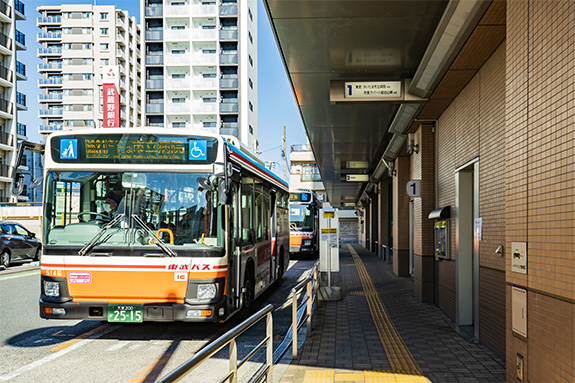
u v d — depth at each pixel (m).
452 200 9.36
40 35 81.31
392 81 9.11
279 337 8.13
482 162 7.18
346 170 27.16
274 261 13.21
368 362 6.25
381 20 7.39
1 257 18.64
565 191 3.73
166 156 7.48
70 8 81.12
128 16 84.25
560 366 3.79
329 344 7.34
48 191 7.39
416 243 12.52
